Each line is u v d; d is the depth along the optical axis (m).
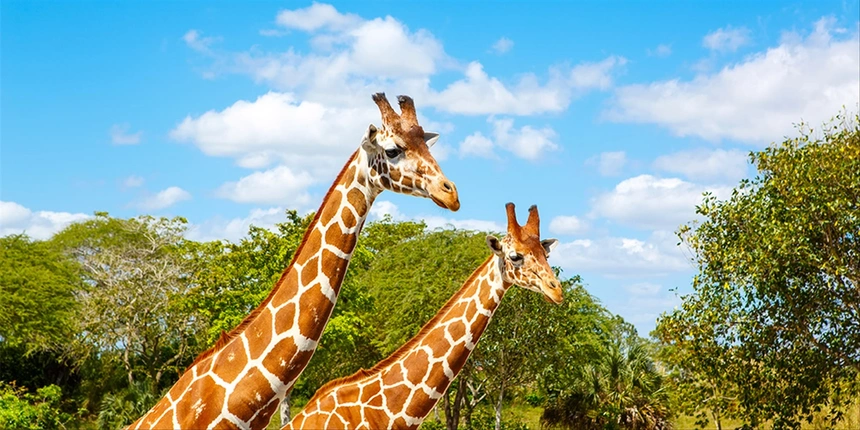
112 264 48.78
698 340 20.08
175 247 50.56
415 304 30.83
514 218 10.52
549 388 34.31
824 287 19.28
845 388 20.59
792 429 20.70
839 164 18.98
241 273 32.12
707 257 20.31
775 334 19.75
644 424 32.19
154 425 7.23
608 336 35.31
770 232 19.14
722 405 20.56
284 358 7.23
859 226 18.61
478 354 30.89
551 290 10.11
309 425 9.70
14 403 35.31
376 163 7.14
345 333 31.44
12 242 50.03
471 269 31.38
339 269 7.36
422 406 9.89
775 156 20.05
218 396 7.20
